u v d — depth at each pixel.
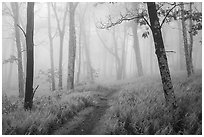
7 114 10.35
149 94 13.55
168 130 8.94
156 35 10.42
